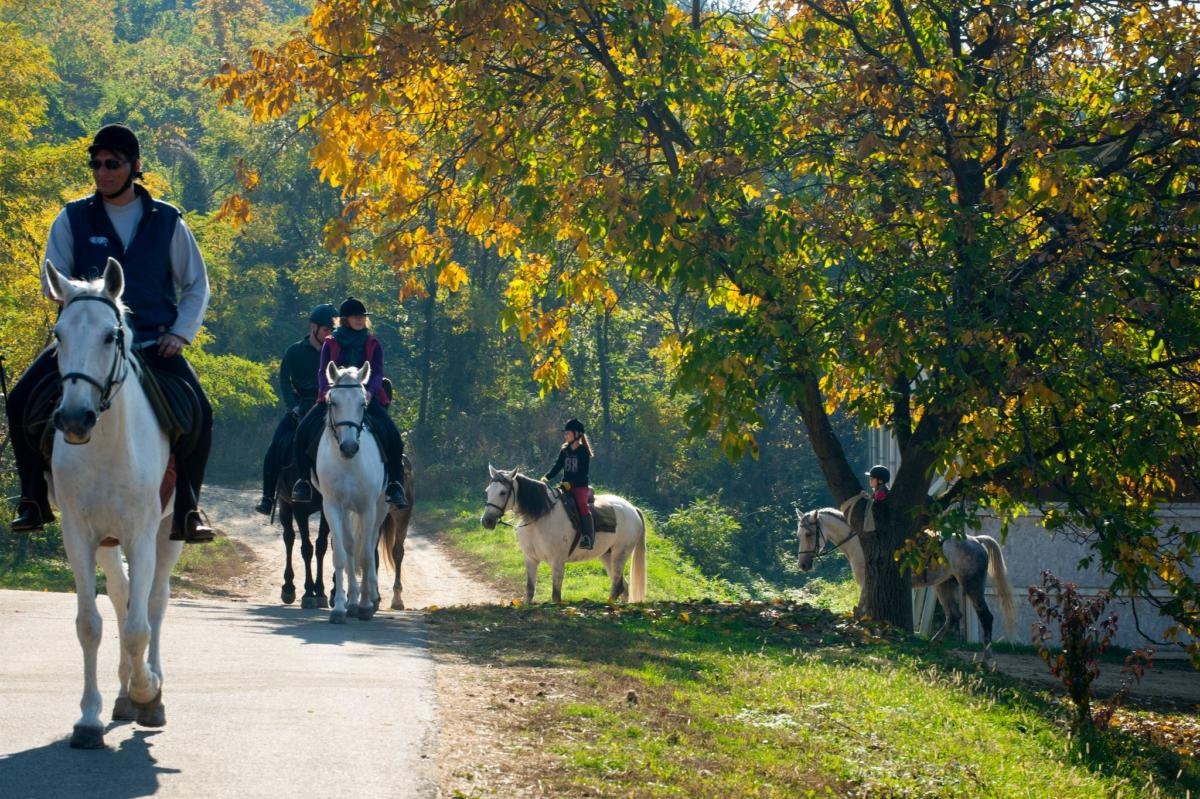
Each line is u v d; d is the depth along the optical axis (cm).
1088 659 1035
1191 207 1209
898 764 727
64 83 8394
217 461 5466
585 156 1459
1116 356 1267
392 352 6469
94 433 542
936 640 1580
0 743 574
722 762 657
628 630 1261
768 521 5566
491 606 1545
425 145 1653
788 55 1600
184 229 624
